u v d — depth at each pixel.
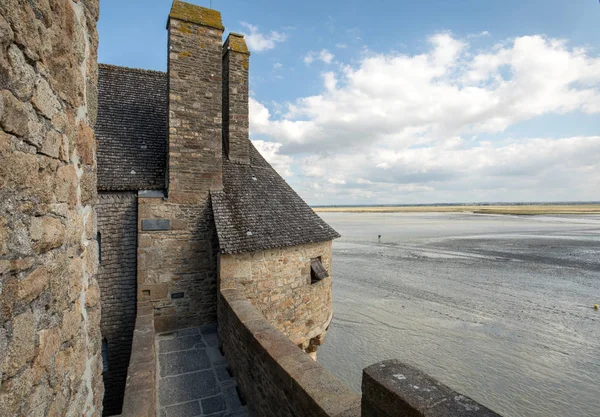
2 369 1.46
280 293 8.86
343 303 22.59
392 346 16.77
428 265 33.56
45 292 1.96
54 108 2.16
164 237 8.47
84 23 2.87
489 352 16.03
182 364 7.02
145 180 8.53
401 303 22.59
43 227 1.94
